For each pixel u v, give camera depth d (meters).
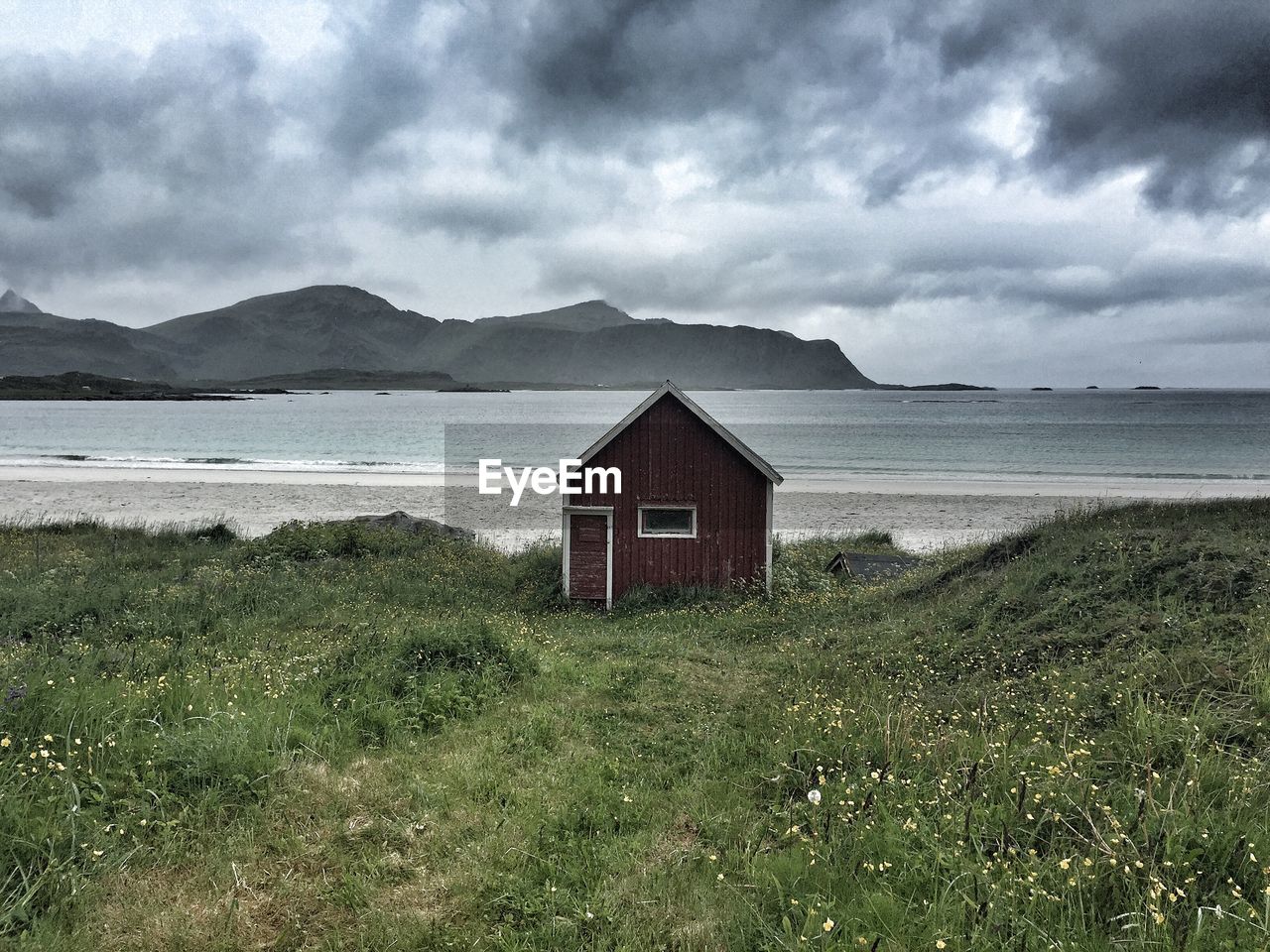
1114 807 5.64
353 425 120.25
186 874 5.06
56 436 93.25
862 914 4.60
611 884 5.25
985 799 6.05
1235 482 52.91
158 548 22.09
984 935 4.30
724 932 4.71
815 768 6.95
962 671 10.07
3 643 10.83
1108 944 4.27
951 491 48.66
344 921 4.77
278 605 14.68
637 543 19.44
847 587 19.36
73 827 5.00
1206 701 7.24
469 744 7.64
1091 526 15.87
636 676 10.54
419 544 22.88
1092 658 9.31
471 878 5.25
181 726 6.59
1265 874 4.61
